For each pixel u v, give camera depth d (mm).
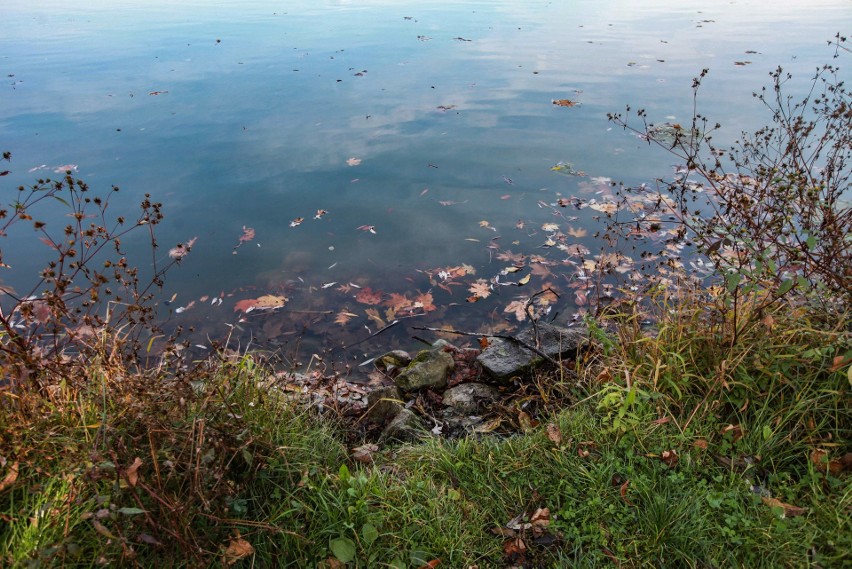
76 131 8734
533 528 2344
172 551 1920
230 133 8680
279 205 6504
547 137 8188
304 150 8047
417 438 3152
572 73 11391
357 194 6727
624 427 2646
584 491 2475
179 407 2184
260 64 12594
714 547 2166
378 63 12578
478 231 5871
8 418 2281
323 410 3430
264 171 7371
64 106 9914
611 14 18531
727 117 8164
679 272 4043
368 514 2295
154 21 18312
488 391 3637
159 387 2373
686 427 2656
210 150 8039
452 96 10273
